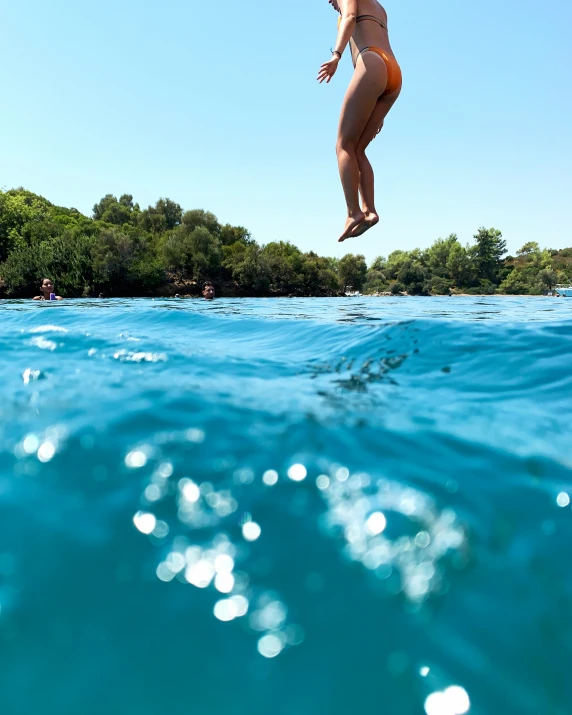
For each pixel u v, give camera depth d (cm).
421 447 133
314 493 108
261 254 5341
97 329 411
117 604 78
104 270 3931
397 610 78
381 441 136
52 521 98
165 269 4747
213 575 85
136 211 8081
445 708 64
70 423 143
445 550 92
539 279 8638
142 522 98
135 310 563
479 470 122
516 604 80
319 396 185
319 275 5538
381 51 356
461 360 255
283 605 79
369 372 242
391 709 64
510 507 106
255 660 70
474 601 81
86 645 72
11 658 70
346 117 359
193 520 98
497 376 228
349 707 64
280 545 92
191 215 5800
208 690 66
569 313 859
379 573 86
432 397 193
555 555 92
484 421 162
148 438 132
